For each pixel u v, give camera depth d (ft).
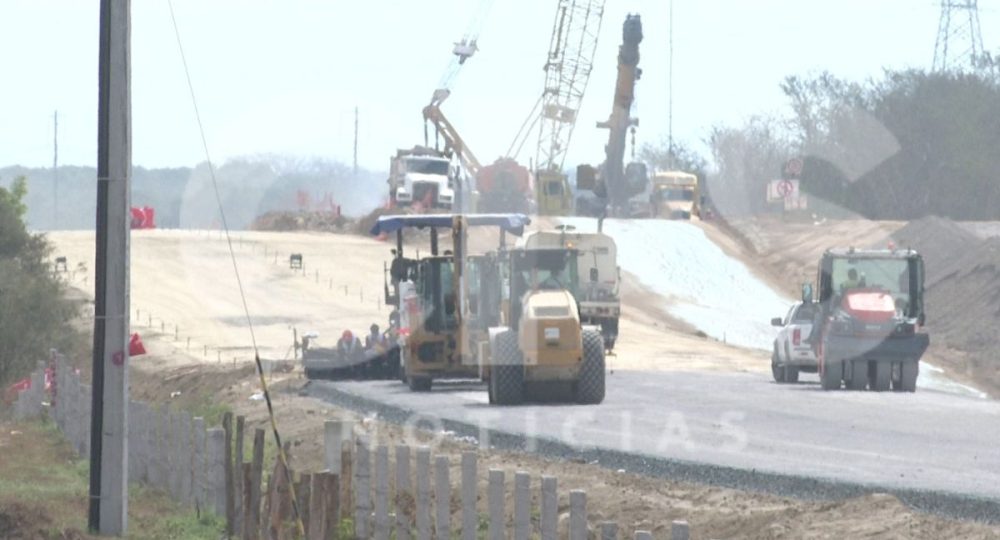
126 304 261.85
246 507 241.35
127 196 261.65
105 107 260.42
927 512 200.34
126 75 260.21
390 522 219.82
